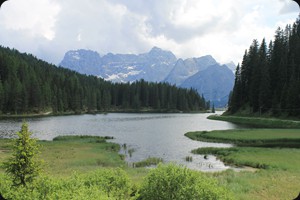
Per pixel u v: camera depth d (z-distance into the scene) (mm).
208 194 12125
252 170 31094
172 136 62812
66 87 163625
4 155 32750
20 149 13945
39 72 163750
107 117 127250
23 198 11328
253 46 125000
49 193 11242
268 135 58062
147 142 54281
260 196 18047
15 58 160125
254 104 108688
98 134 65875
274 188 20016
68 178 12711
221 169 32531
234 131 66562
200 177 12891
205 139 56969
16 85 124688
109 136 62281
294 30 117812
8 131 65312
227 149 43844
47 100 140250
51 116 126438
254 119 97625
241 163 34625
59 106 148375
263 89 103625
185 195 12000
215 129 77250
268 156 36562
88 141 52938
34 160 14500
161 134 66312
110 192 12094
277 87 104188
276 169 29141
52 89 153250
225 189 13039
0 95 119625
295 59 106812
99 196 10109
